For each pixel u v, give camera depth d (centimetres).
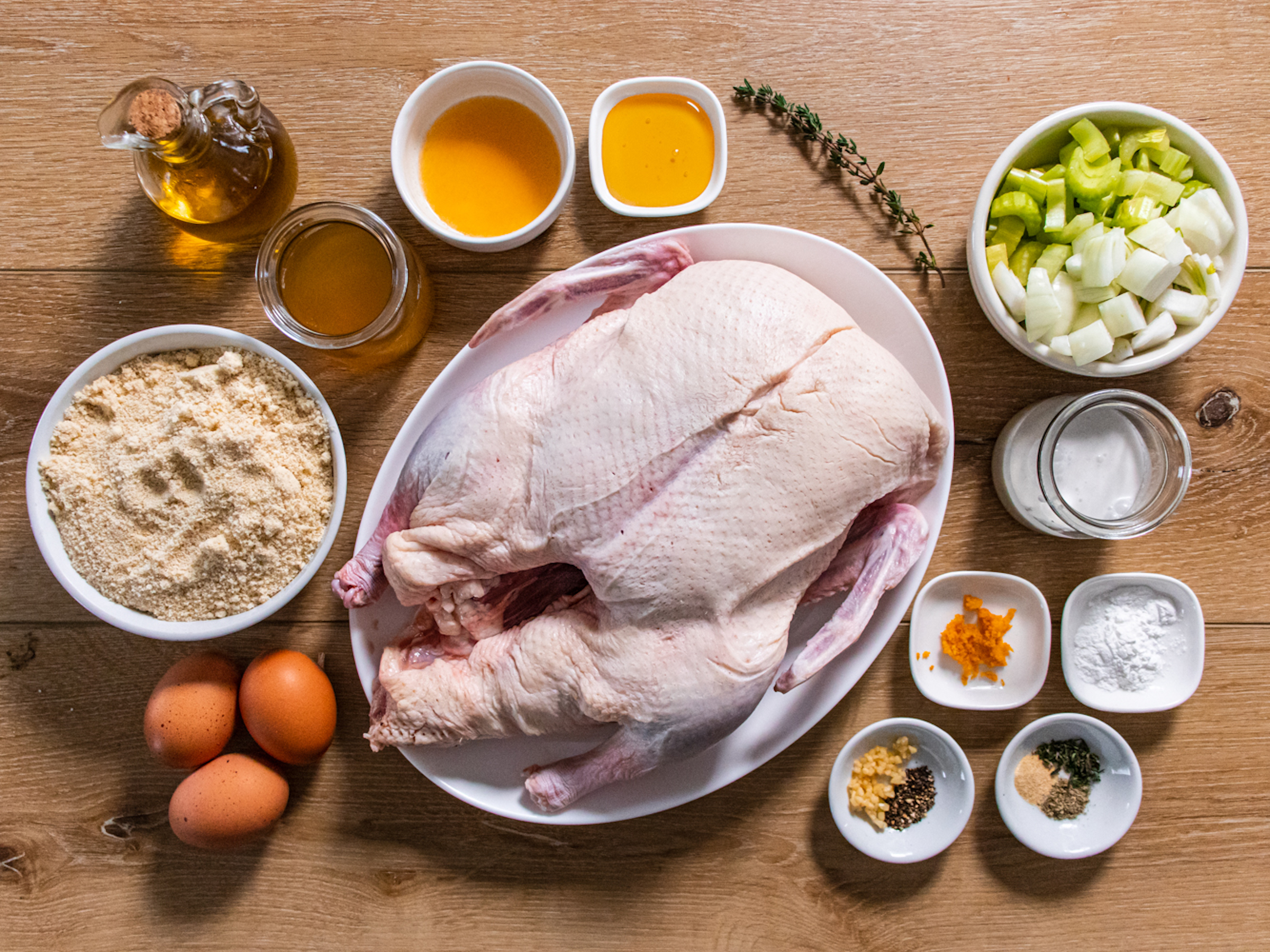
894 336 49
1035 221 49
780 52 52
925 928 53
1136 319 47
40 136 52
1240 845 53
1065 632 51
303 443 49
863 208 52
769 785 53
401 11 52
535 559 45
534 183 51
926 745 52
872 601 46
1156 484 49
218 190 45
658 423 42
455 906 53
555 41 52
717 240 49
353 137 52
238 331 52
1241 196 49
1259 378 52
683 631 44
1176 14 51
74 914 53
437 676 47
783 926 53
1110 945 53
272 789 49
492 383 45
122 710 53
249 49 52
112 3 52
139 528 47
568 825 51
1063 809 52
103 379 48
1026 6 52
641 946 53
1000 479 51
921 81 52
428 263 52
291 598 47
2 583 52
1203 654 50
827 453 42
